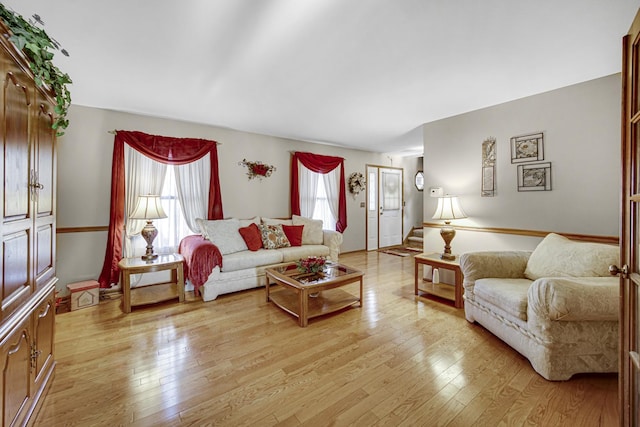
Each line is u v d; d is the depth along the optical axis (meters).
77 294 2.91
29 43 1.25
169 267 3.07
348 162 5.83
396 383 1.73
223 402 1.57
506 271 2.53
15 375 1.23
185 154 3.76
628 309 1.12
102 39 1.90
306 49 2.04
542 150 2.90
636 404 1.07
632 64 1.12
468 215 3.52
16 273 1.25
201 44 1.96
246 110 3.39
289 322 2.61
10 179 1.19
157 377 1.79
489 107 3.29
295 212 4.91
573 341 1.75
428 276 3.97
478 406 1.54
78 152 3.22
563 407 1.53
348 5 1.57
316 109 3.36
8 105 1.17
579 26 1.79
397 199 6.81
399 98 3.02
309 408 1.52
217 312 2.86
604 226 2.56
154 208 3.20
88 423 1.41
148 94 2.88
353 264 4.95
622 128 1.18
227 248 3.63
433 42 1.96
